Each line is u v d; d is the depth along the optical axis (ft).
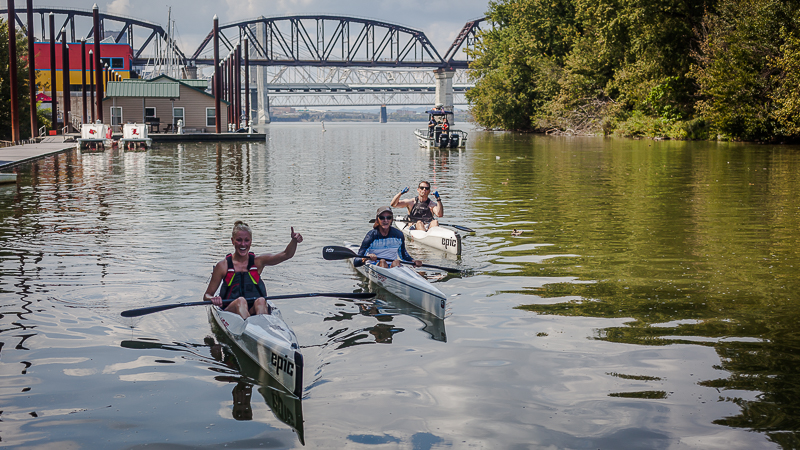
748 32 133.28
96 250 32.63
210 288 21.80
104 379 17.31
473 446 13.82
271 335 18.12
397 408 15.65
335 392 16.60
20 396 16.22
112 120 179.01
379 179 69.56
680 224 40.47
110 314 22.72
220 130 176.55
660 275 27.86
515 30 246.88
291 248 22.52
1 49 153.17
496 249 33.68
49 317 22.29
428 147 135.23
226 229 38.81
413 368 18.15
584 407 15.60
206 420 15.03
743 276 27.48
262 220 42.06
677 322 21.66
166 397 16.28
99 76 152.56
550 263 30.37
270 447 13.82
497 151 122.21
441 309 22.63
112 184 63.46
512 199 53.16
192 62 496.64
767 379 16.98
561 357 18.80
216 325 21.75
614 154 108.99
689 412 15.24
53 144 127.65
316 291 26.02
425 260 31.32
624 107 186.50
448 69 549.54
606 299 24.48
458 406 15.74
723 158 96.32
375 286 26.91
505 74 240.94
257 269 22.38
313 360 18.78
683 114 164.86
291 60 527.81
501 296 25.14
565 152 116.47
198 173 76.13
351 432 14.47
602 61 186.39
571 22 217.56
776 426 14.49
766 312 22.54
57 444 13.88
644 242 34.99
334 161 97.50
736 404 15.61
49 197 53.21
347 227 39.58
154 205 48.91
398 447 13.78
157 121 180.34
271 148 135.95
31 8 132.16
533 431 14.44
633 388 16.62
